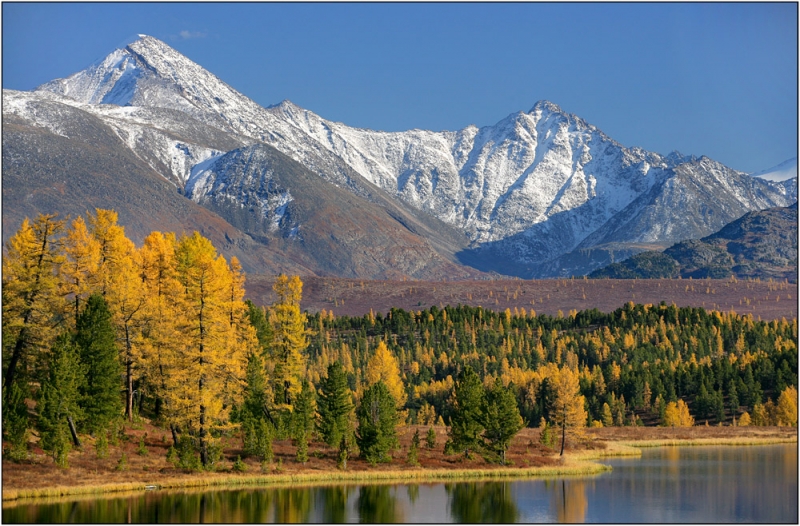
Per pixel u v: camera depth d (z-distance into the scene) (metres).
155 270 100.69
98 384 84.19
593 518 78.25
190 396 85.69
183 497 78.00
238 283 101.38
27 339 84.00
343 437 103.94
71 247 88.69
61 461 79.56
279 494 83.38
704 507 83.69
